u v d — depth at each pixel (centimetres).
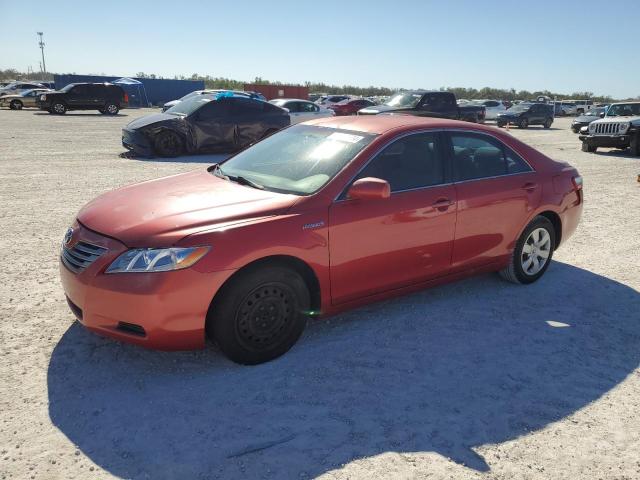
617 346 408
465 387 343
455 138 454
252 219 341
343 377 347
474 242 457
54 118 2781
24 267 516
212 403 313
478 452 283
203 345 336
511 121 3145
